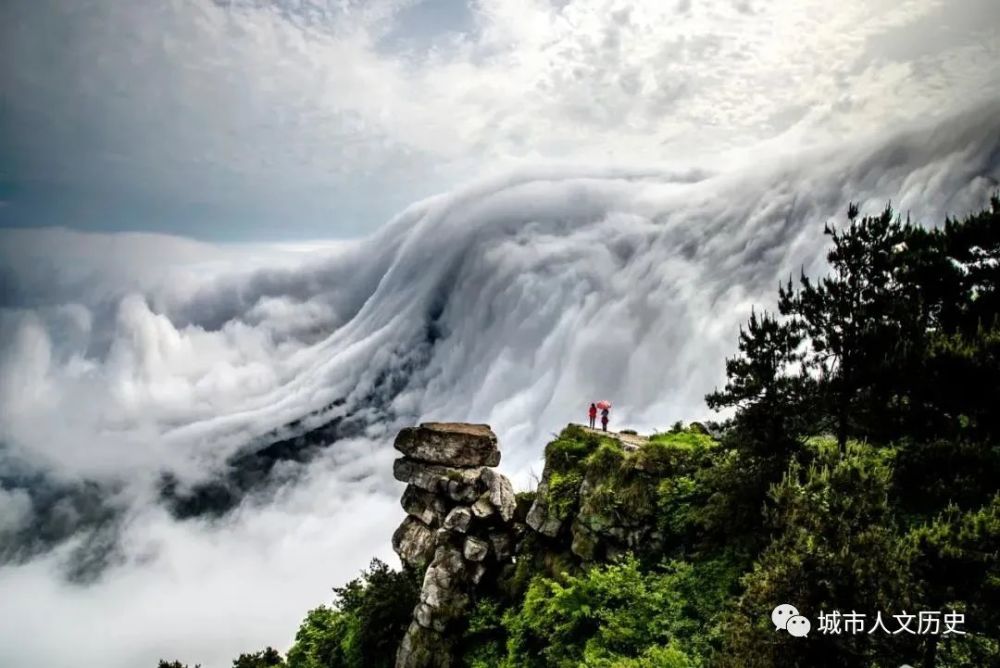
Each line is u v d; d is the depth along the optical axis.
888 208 15.70
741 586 15.88
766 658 10.15
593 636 17.53
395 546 28.86
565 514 22.81
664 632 15.82
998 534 9.53
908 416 14.23
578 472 23.70
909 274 15.36
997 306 14.68
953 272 15.04
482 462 27.62
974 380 12.87
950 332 15.12
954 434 13.71
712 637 14.92
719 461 19.22
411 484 29.56
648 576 18.20
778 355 16.80
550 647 18.72
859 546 9.76
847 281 15.99
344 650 27.36
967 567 9.56
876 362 14.53
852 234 15.83
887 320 15.14
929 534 9.92
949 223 15.62
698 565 17.62
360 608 28.23
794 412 16.27
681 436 23.02
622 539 20.38
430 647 23.78
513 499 26.95
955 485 13.04
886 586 9.46
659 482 20.55
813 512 10.57
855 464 10.79
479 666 22.16
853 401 15.54
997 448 13.20
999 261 14.95
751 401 17.25
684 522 19.19
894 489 13.74
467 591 24.72
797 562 10.11
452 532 25.94
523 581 23.59
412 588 26.70
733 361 17.42
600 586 17.88
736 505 16.98
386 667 25.92
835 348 15.73
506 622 21.98
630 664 14.39
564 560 22.22
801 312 16.48
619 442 24.33
